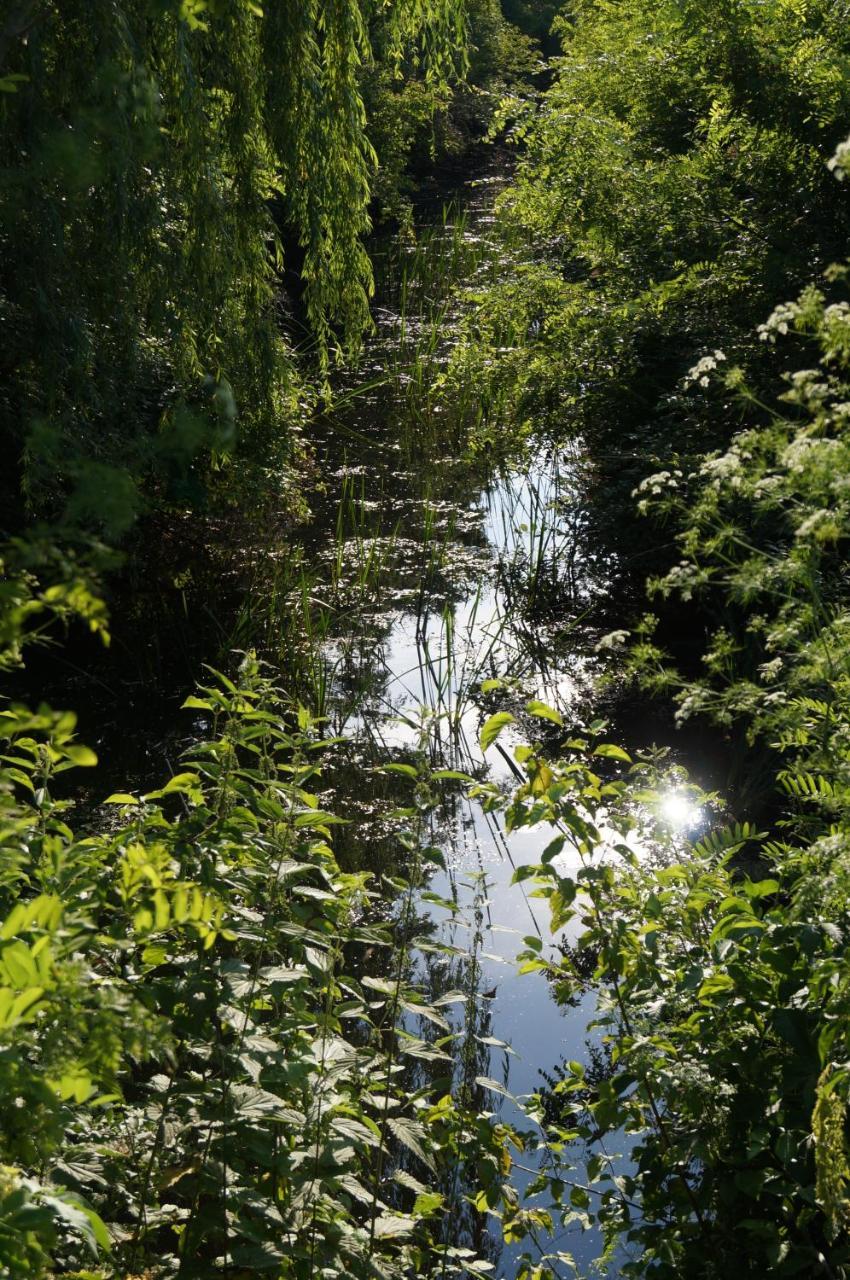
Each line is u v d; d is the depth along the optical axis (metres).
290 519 9.88
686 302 8.72
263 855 2.94
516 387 9.91
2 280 6.23
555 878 2.92
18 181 2.03
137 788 6.31
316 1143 2.66
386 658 8.03
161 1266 2.58
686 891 3.14
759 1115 2.69
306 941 3.27
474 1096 4.14
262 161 6.99
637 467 8.22
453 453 11.62
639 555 8.13
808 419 7.00
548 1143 3.35
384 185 20.31
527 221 10.23
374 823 6.18
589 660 7.90
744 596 2.94
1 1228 1.37
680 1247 2.83
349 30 7.11
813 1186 2.50
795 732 3.15
